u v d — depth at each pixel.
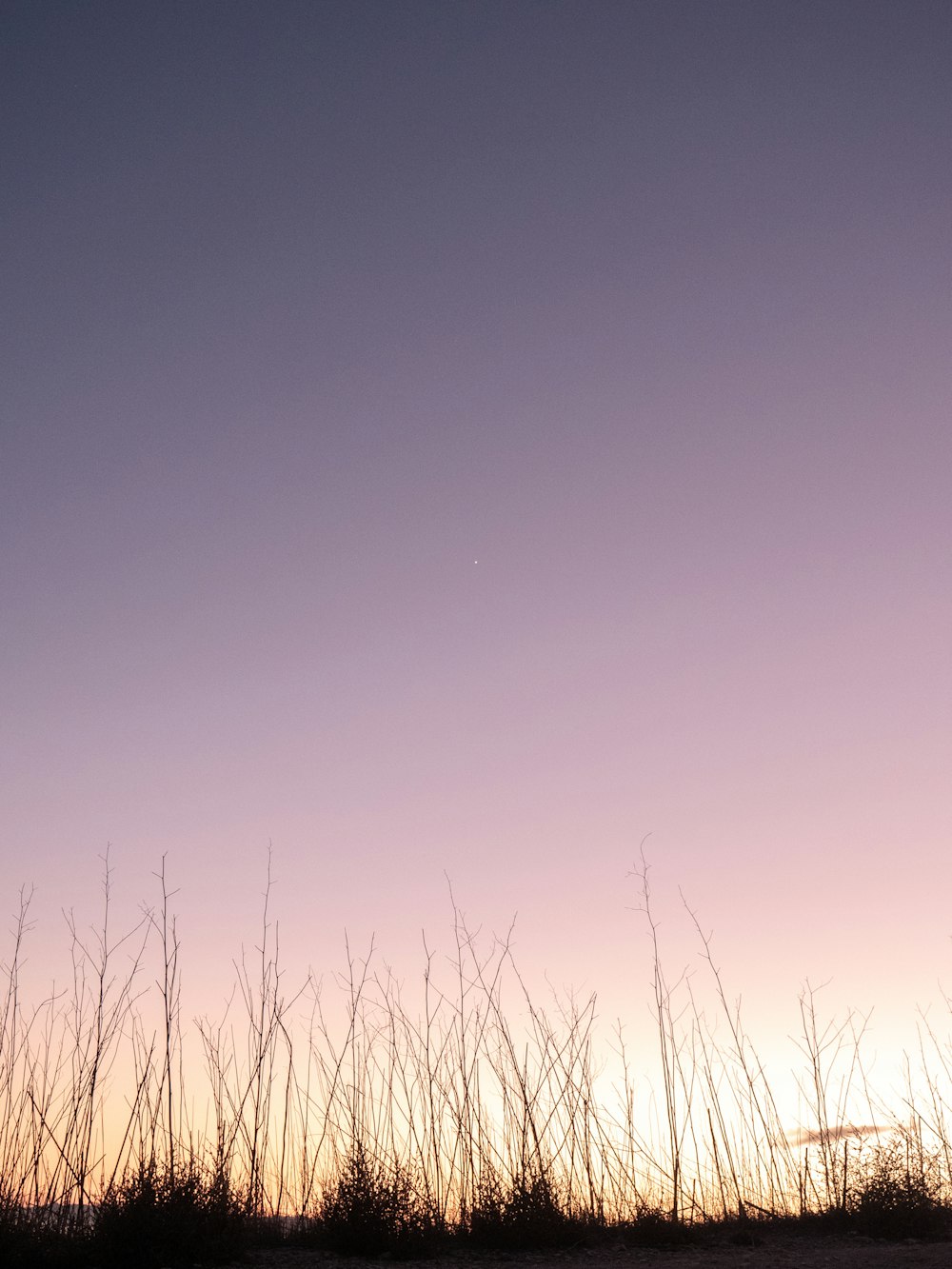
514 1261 4.65
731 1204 5.59
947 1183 5.41
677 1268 4.28
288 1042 5.37
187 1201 4.43
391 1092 5.47
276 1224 5.05
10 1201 4.39
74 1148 4.56
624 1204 5.51
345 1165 4.96
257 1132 5.05
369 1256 4.70
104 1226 4.31
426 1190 5.17
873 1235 5.20
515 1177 5.21
